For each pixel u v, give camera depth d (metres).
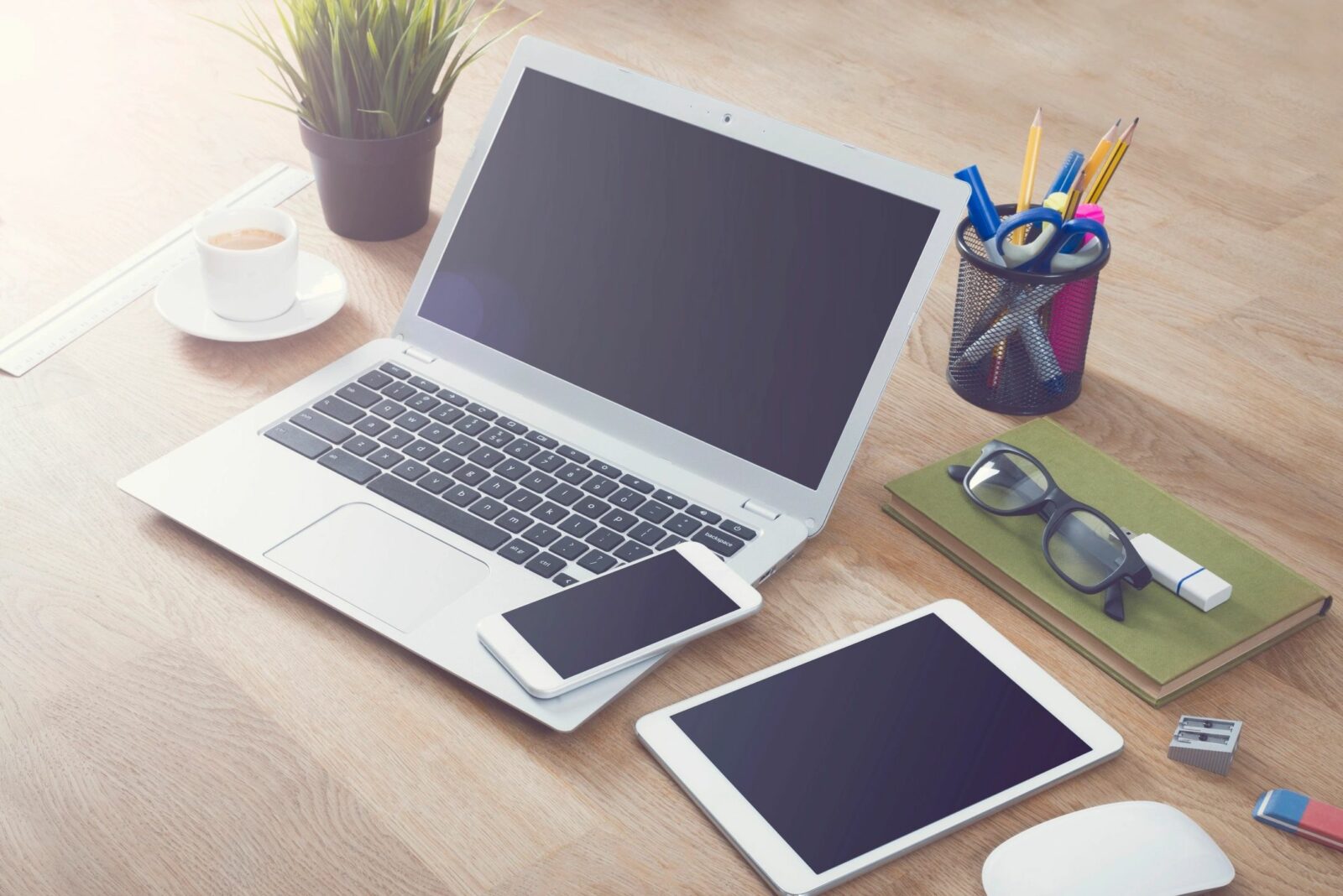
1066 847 0.73
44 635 0.87
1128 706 0.85
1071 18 1.98
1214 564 0.94
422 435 1.03
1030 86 1.77
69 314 1.19
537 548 0.93
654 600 0.88
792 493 0.97
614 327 1.05
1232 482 1.07
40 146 1.45
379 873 0.74
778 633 0.90
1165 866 0.72
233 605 0.90
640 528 0.95
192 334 1.14
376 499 0.97
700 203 1.03
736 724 0.81
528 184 1.10
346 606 0.88
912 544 0.98
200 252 1.13
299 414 1.04
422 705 0.84
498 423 1.04
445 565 0.91
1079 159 1.11
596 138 1.08
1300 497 1.06
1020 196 1.12
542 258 1.09
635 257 1.05
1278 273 1.38
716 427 1.00
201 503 0.96
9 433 1.04
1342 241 1.45
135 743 0.81
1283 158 1.63
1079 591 0.91
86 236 1.30
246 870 0.74
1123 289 1.33
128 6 1.79
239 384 1.11
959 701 0.84
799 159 1.00
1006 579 0.93
